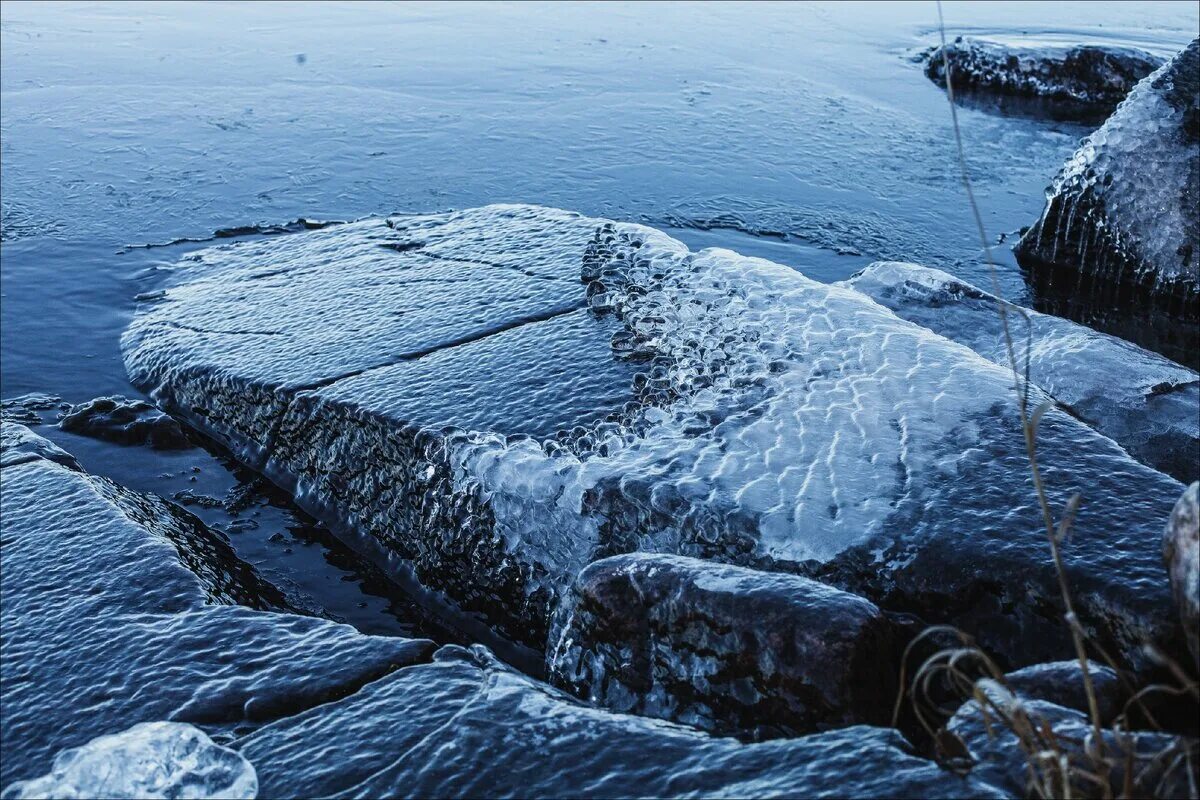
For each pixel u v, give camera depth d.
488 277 4.95
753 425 3.37
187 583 3.07
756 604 2.44
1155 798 1.85
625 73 9.52
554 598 3.33
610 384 3.85
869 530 2.89
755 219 6.55
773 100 8.84
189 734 2.36
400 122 8.25
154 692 2.62
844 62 10.01
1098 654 2.53
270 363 4.38
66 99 8.72
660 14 11.85
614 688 2.64
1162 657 1.85
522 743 2.27
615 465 3.29
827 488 3.06
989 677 2.32
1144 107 5.81
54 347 5.08
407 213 6.62
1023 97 9.16
